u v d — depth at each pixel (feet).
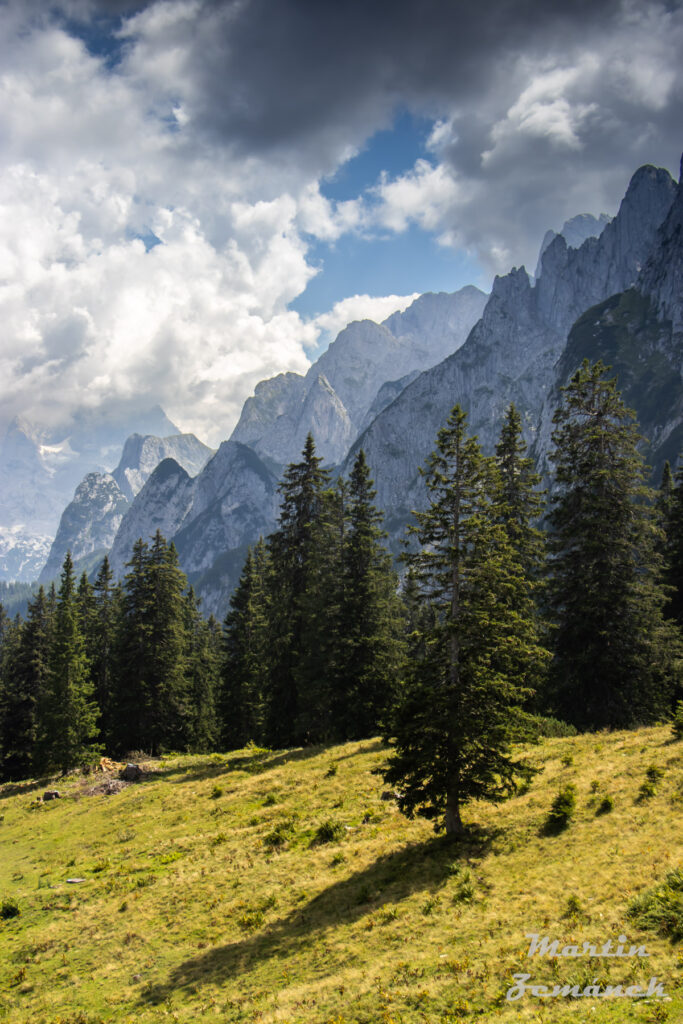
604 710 97.45
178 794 107.34
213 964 49.47
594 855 48.21
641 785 58.59
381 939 45.37
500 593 69.10
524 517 113.29
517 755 83.35
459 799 62.13
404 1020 33.63
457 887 50.16
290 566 133.49
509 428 114.62
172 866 74.95
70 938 59.62
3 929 64.23
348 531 132.36
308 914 54.19
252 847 75.10
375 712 118.01
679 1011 26.96
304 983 42.34
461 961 38.14
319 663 122.62
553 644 104.47
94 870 79.15
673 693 104.83
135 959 53.57
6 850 95.91
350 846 68.23
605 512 102.58
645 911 36.99
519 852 53.88
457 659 61.87
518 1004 31.99
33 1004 47.98
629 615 98.58
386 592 131.23
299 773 102.22
